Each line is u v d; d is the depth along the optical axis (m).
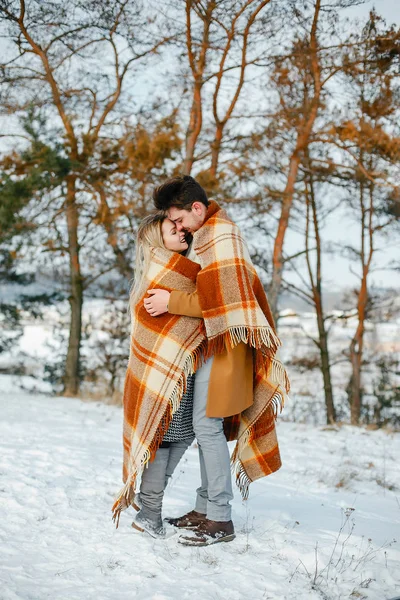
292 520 3.62
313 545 3.09
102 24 13.54
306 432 9.92
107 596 2.42
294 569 2.79
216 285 2.99
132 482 3.00
